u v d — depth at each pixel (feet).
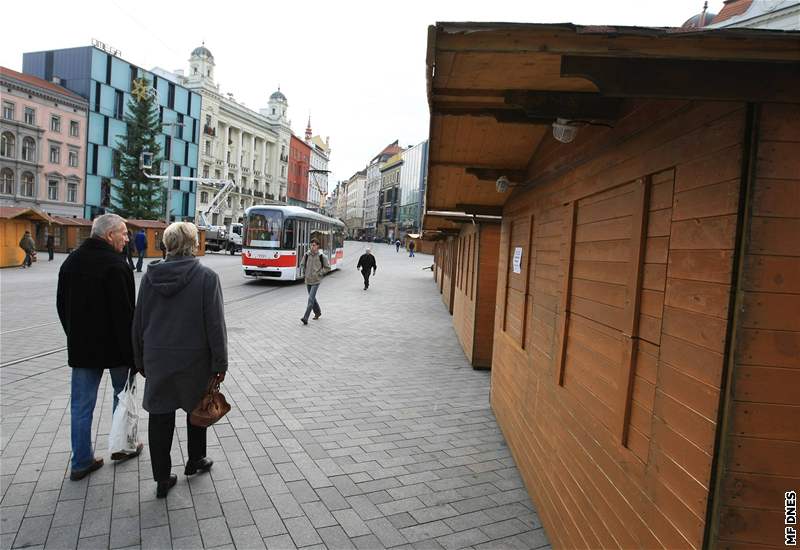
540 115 7.73
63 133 154.20
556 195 11.35
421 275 97.96
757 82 4.94
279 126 281.13
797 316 5.01
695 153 5.76
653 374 6.56
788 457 5.08
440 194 19.26
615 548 7.39
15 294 43.16
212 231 150.61
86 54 160.86
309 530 10.27
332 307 46.98
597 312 8.52
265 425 16.10
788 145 4.94
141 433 14.84
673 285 6.15
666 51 4.99
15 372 20.16
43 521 10.04
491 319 25.95
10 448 13.23
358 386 21.31
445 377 23.85
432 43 5.32
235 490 11.70
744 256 4.98
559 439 10.21
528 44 5.17
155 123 160.66
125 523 10.11
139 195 156.46
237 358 25.18
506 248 17.90
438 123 11.05
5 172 138.72
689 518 5.58
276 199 284.20
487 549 10.05
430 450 14.88
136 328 11.00
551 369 11.07
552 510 10.34
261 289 60.03
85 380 11.79
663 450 6.19
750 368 5.04
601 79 5.38
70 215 158.20
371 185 407.03
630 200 7.40
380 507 11.39
